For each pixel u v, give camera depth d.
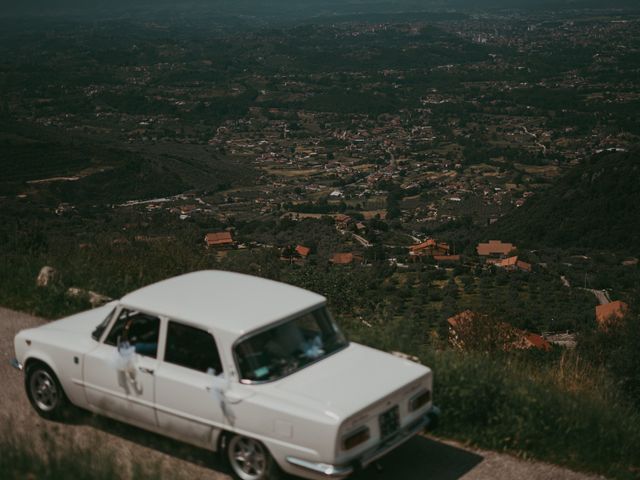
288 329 5.25
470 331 8.52
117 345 5.58
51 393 5.99
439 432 5.94
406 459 5.54
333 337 5.49
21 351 6.08
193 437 5.20
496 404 6.01
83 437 5.66
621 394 7.94
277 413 4.78
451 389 6.05
